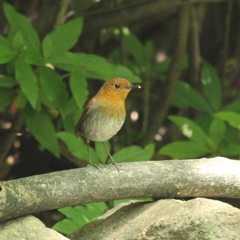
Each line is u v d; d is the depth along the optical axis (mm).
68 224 8945
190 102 14078
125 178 7762
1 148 12578
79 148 10352
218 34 17016
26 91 9320
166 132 16438
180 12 13742
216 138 11859
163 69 15680
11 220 7426
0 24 13820
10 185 7328
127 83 9336
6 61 9461
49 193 7434
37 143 13352
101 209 9312
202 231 6688
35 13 14133
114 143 14906
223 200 13266
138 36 17750
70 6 13742
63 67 10203
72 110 11047
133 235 7223
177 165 8000
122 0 14953
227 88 16438
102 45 16047
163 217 7148
